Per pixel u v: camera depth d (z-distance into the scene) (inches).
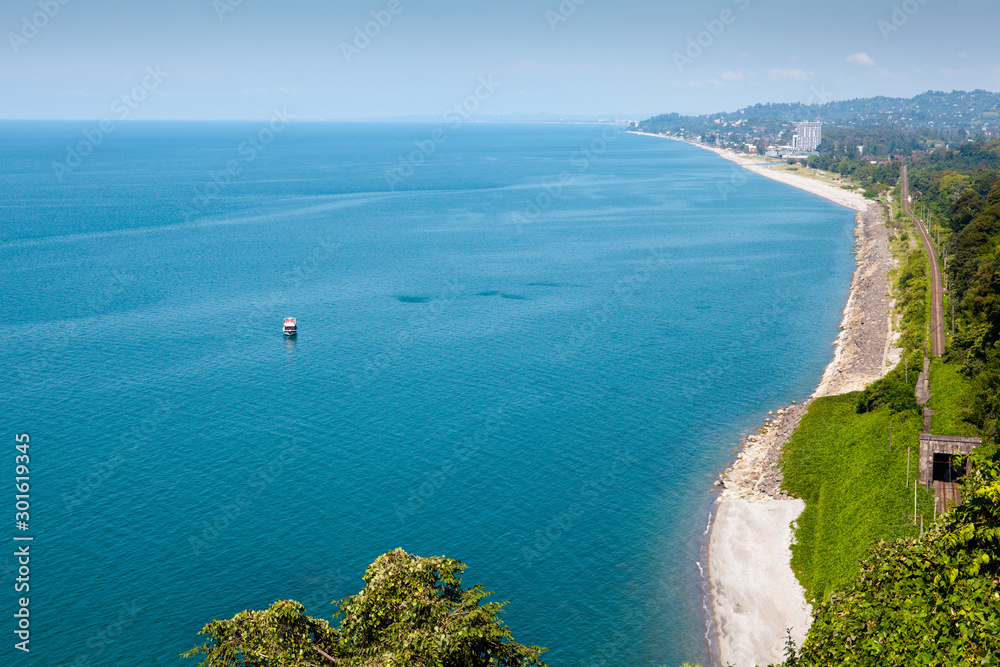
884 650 1236.5
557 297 7012.8
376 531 3157.0
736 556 2999.5
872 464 3275.1
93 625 2581.2
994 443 2960.1
